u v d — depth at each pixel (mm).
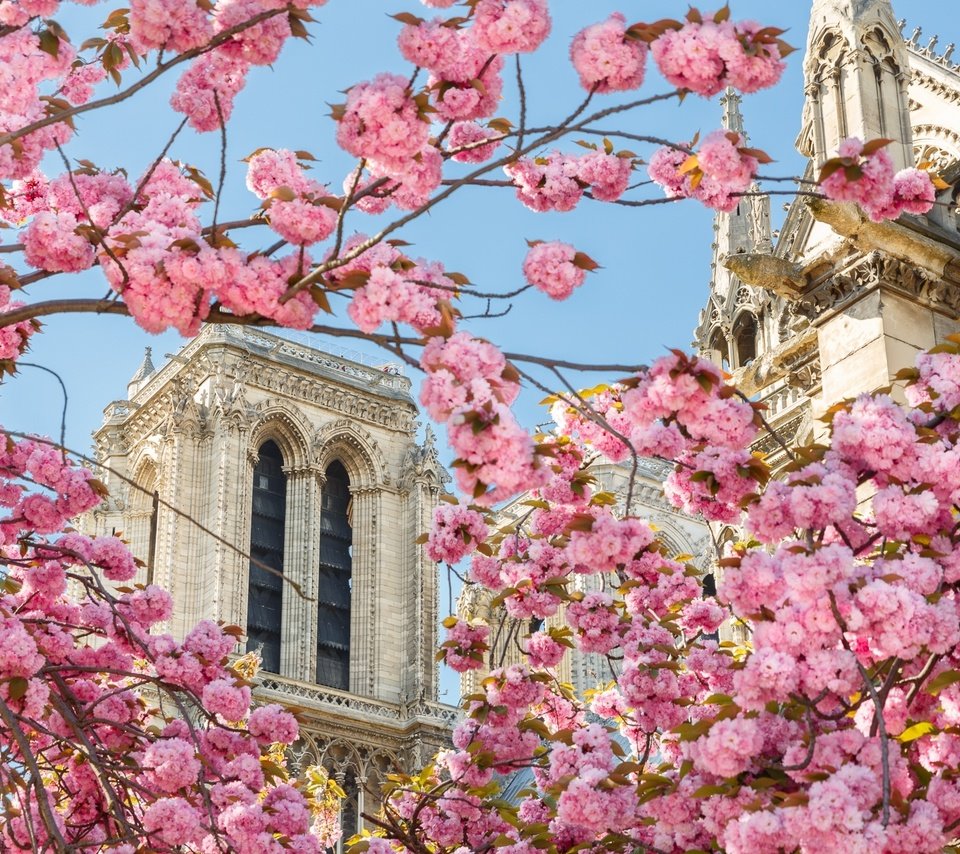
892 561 13734
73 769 19188
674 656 19797
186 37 14484
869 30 28000
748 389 40562
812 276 26156
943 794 13516
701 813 14812
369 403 121750
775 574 13789
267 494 117125
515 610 20062
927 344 25234
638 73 13953
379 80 13555
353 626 114438
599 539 16266
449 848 20438
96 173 16969
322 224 13992
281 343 120625
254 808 17422
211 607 106562
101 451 119312
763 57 13609
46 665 17719
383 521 118000
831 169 14078
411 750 107438
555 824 18016
